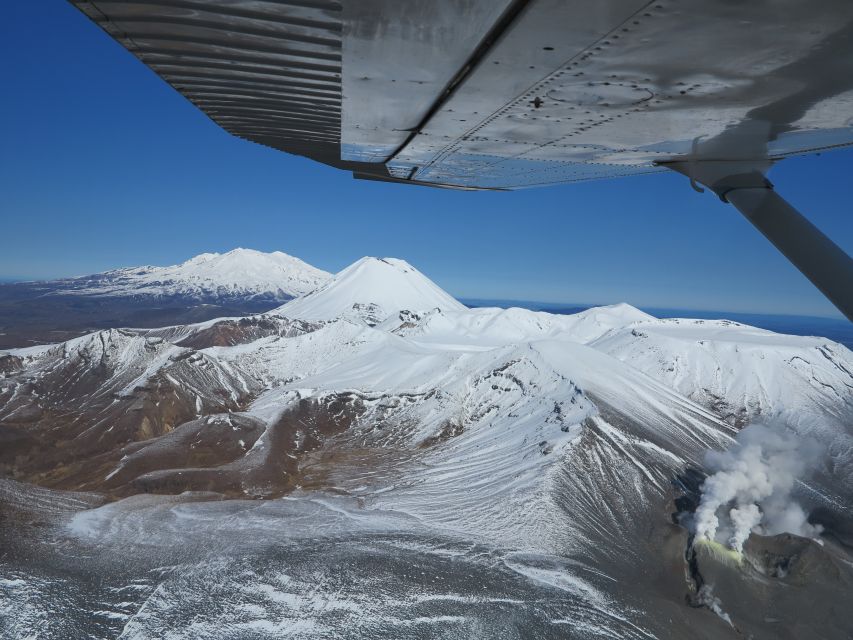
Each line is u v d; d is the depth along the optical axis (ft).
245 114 13.75
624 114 13.17
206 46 9.68
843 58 9.37
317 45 9.68
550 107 12.85
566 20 8.30
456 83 11.59
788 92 11.21
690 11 7.86
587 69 10.44
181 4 8.14
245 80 11.31
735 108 12.35
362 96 12.20
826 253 14.47
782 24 8.15
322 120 14.33
